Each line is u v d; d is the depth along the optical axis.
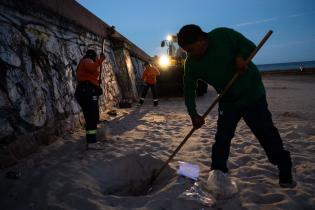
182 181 2.97
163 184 3.15
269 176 3.18
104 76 9.09
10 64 4.05
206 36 2.54
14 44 4.26
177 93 12.74
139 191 3.46
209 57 2.56
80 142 4.76
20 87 4.16
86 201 2.56
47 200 2.62
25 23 4.71
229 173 3.29
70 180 3.01
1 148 3.49
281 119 6.72
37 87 4.64
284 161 2.72
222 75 2.61
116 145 4.60
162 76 12.70
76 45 7.04
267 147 2.70
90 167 3.46
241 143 4.55
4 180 3.07
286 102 10.16
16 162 3.58
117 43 11.20
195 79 2.82
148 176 3.58
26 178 3.15
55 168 3.41
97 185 3.12
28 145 4.00
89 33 8.34
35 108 4.42
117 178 3.49
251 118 2.64
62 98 5.53
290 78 27.98
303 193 2.67
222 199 2.64
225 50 2.53
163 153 4.15
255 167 3.41
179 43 2.53
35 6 4.98
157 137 5.19
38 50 4.97
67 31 6.62
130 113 8.28
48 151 4.20
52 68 5.36
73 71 6.40
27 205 2.58
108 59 10.11
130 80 11.29
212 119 6.95
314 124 5.85
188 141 4.83
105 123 6.54
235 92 2.61
